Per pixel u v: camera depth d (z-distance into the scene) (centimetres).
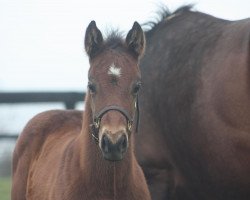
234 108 779
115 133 739
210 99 806
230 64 788
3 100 1592
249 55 767
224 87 789
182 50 866
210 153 815
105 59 777
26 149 1002
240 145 781
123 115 751
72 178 814
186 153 850
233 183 805
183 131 844
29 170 980
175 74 858
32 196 916
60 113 1020
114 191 796
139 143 904
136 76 777
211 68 813
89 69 791
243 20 827
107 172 792
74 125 981
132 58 788
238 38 796
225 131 791
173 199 895
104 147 745
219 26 852
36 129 1008
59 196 819
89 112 800
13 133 1762
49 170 884
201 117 817
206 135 815
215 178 822
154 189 902
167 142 873
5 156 1825
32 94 1588
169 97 859
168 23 920
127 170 796
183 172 868
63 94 1580
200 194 860
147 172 907
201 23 879
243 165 785
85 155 799
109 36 815
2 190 1454
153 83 884
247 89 765
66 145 886
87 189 800
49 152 930
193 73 834
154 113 884
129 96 765
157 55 894
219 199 838
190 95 832
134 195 809
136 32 800
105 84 761
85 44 807
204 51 834
